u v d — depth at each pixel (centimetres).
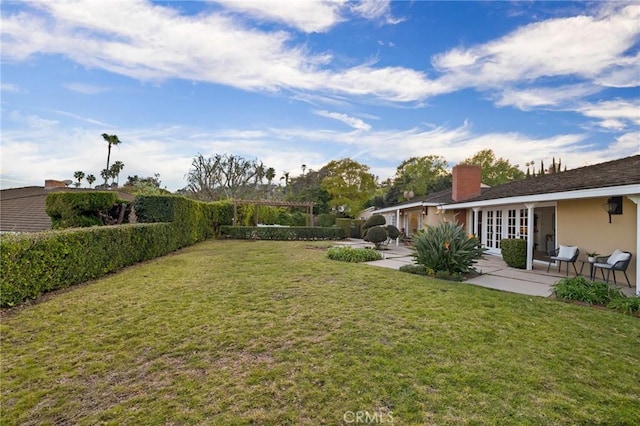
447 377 288
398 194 3697
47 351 343
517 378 288
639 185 581
